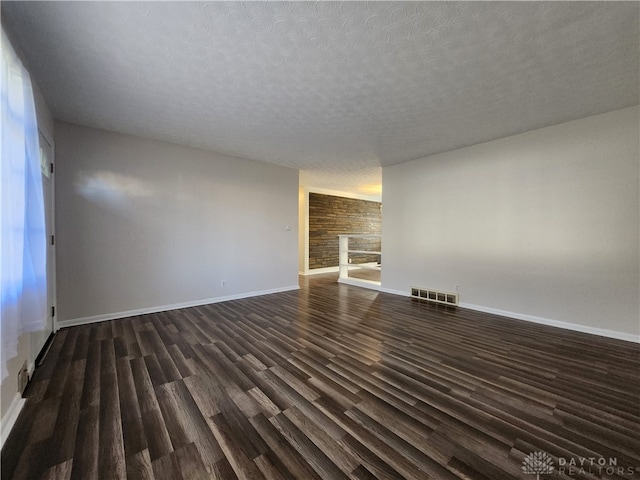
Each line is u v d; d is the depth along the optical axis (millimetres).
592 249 2992
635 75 2217
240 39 1827
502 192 3654
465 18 1642
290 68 2146
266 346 2643
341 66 2123
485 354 2475
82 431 1497
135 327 3164
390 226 5094
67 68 2131
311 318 3525
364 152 4305
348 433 1493
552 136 3232
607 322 2906
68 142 3154
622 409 1699
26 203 1656
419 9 1577
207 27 1716
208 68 2146
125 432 1493
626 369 2193
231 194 4520
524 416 1635
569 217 3129
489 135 3553
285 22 1681
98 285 3373
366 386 1952
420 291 4602
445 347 2625
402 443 1422
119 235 3512
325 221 7633
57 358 2369
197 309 3941
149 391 1882
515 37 1802
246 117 3029
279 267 5176
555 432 1505
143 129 3379
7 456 1325
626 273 2807
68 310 3172
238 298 4621
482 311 3850
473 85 2383
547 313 3293
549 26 1703
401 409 1697
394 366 2250
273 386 1947
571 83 2346
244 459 1319
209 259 4305
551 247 3260
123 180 3527
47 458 1315
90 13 1590
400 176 4906
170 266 3928
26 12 1564
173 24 1689
